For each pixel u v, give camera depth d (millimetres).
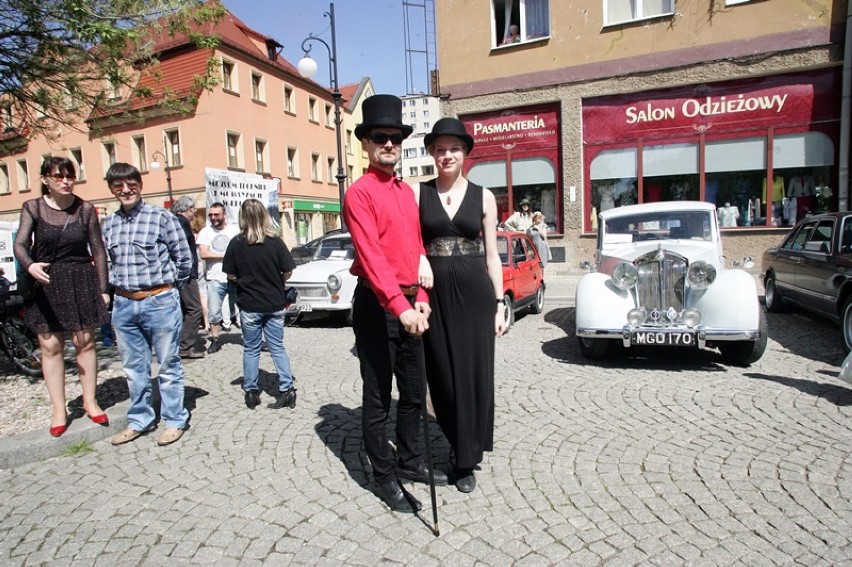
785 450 3387
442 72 13492
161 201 26312
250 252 4359
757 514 2693
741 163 11328
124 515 2900
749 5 10812
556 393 4672
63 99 5863
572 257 12664
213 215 6770
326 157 35188
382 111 2754
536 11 12664
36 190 30719
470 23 13117
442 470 3232
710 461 3273
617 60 11898
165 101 6324
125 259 3742
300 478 3254
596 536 2559
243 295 4410
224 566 2436
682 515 2709
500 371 5473
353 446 3705
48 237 3676
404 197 2898
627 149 12109
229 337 7984
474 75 13203
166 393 3877
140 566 2459
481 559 2416
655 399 4422
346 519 2785
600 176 12375
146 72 6188
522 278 8188
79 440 3820
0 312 5664
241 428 4086
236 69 26781
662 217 6387
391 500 2869
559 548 2475
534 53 12594
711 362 5539
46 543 2662
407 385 3051
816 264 6715
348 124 38406
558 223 12867
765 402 4254
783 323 7543
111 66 5570
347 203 2754
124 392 4914
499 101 13008
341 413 4375
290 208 31016
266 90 29141
